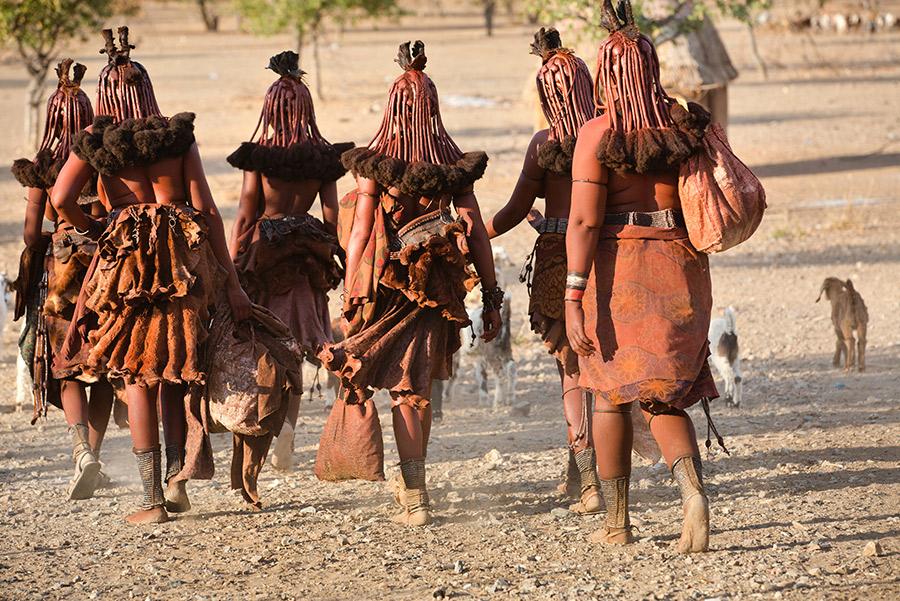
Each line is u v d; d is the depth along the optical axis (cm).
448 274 2259
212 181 8669
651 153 1905
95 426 2617
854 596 1769
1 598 1936
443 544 2159
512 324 4722
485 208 7388
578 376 2309
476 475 2712
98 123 2258
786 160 9588
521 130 11475
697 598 1797
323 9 14700
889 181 8381
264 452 2373
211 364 2298
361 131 11631
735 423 3138
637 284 1955
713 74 9194
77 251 2438
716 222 1902
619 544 2094
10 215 7481
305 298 2727
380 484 2653
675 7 8312
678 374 1922
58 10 9975
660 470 2675
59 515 2439
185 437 2361
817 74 17438
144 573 2050
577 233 1969
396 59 2295
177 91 16100
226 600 1898
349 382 2238
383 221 2242
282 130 2711
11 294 4825
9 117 13525
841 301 3778
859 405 3291
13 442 3150
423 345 2264
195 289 2266
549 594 1855
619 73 1950
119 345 2252
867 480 2467
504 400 3597
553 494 2509
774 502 2323
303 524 2330
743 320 4678
